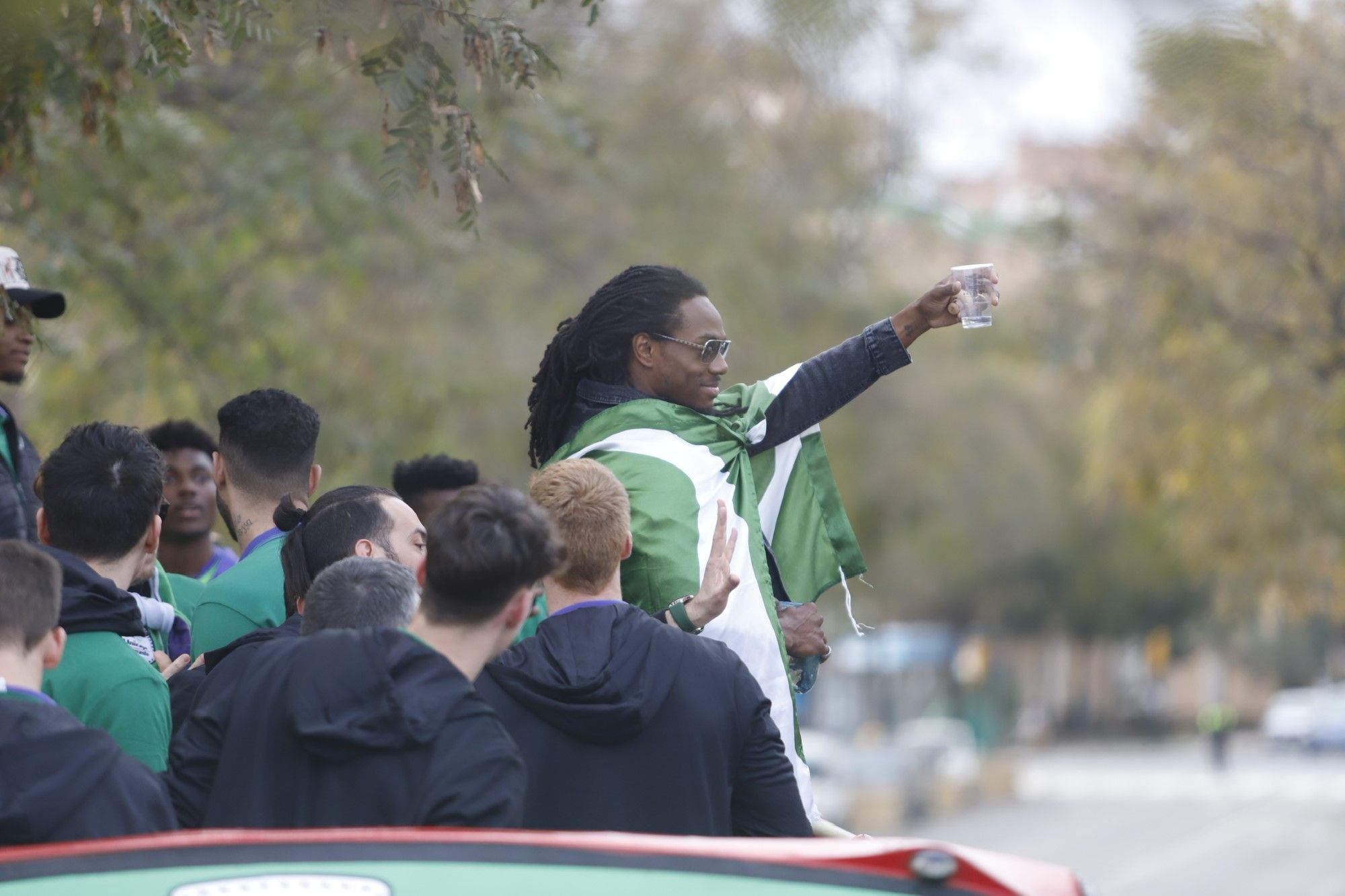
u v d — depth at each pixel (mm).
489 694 8539
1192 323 36906
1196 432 38375
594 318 10836
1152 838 84625
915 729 112375
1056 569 128125
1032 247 40094
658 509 10094
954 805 98750
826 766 83375
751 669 9984
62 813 7121
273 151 26438
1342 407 35406
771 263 52656
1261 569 40375
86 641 9695
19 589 8000
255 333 27844
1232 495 39188
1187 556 41844
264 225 27891
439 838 5461
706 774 8602
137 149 23625
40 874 5246
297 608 10781
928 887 5516
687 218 44875
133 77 15375
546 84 24156
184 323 26594
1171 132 35500
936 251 59688
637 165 40906
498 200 34750
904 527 82375
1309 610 41531
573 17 25688
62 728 7406
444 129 12328
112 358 28656
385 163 12102
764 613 10164
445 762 7434
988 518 86125
